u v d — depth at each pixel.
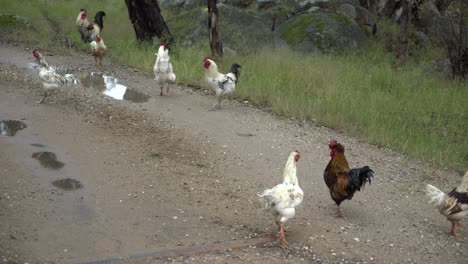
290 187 6.67
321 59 16.94
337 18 19.62
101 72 14.69
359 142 11.03
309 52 18.58
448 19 20.39
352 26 19.73
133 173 8.55
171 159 9.26
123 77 14.40
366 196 8.49
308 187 8.63
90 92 12.56
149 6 17.30
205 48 17.64
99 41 14.84
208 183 8.47
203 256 6.27
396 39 21.52
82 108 11.34
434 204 7.29
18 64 14.36
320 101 12.64
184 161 9.23
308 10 20.77
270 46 18.31
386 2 23.95
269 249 6.61
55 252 6.05
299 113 12.30
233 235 6.88
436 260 6.72
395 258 6.68
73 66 15.08
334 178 7.42
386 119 12.04
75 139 9.68
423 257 6.77
